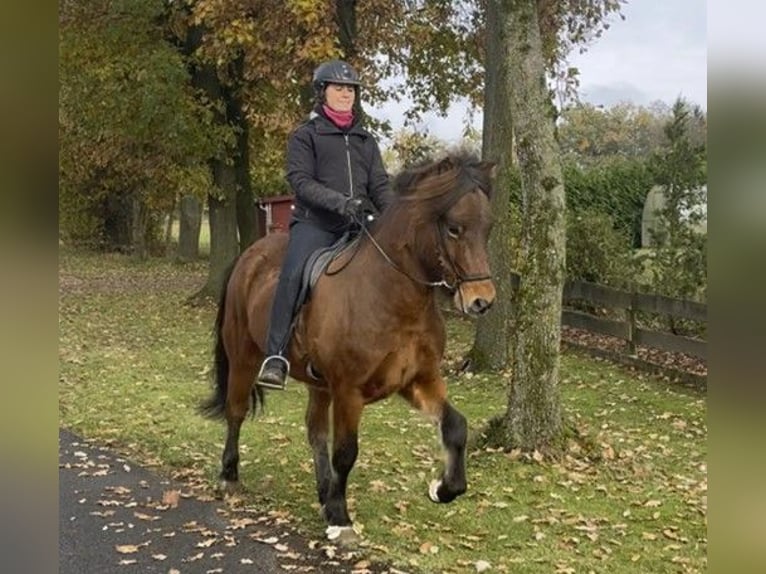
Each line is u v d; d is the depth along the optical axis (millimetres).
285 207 18469
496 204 10188
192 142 15727
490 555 4828
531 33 6758
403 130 16156
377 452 7027
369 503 5707
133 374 10555
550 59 14688
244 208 18406
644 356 11523
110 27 15586
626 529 5285
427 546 4898
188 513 5574
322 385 5219
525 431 6824
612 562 4738
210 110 16422
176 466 6730
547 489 6035
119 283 22328
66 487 6113
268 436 7574
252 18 13531
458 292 4219
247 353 5812
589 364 11102
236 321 5863
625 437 7570
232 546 4969
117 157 18625
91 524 5352
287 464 6727
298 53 12703
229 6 13086
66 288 20844
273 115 16297
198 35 16219
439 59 16094
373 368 4633
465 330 14094
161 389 9664
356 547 4906
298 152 5027
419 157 4887
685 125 12078
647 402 8969
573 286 12031
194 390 9617
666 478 6359
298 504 5762
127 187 26469
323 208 4883
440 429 4711
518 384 6891
